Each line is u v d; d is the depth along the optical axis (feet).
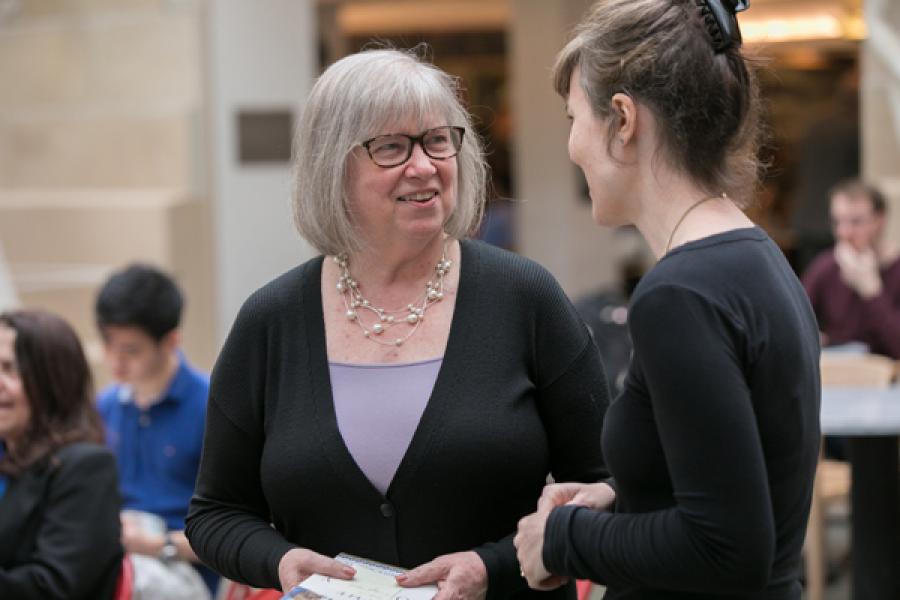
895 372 39.06
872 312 42.93
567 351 16.62
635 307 12.38
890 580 30.58
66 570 20.74
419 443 15.88
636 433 12.80
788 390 12.41
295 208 16.67
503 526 16.26
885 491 30.55
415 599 14.82
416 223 16.01
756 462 11.89
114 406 27.37
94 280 52.42
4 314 22.04
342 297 16.80
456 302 16.57
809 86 66.90
